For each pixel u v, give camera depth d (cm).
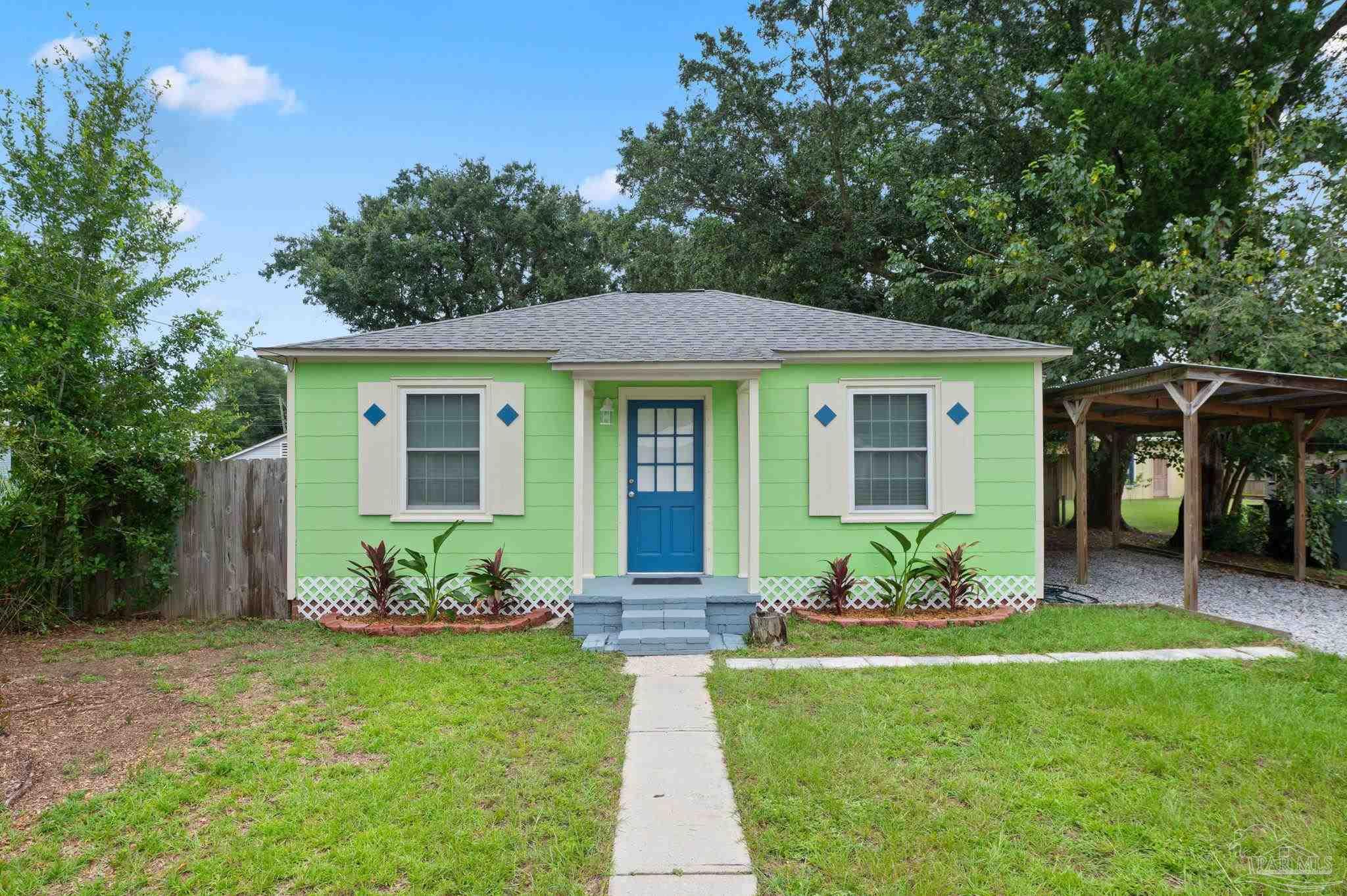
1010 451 801
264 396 3488
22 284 730
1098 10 1305
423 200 2578
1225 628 698
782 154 1734
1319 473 1116
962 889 290
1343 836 323
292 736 443
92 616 791
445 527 786
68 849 322
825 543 796
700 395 834
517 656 633
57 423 712
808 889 291
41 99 751
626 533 830
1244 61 1128
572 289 2519
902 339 814
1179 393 765
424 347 770
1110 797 359
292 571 783
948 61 1398
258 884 292
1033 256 1136
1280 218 1006
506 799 365
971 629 714
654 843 326
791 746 423
